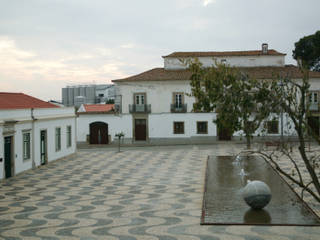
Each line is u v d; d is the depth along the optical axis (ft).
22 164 67.92
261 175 60.59
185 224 36.01
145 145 119.24
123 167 73.92
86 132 125.70
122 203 45.03
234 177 59.57
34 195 50.14
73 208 43.09
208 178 59.11
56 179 61.87
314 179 24.97
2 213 41.32
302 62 26.43
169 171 67.92
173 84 122.72
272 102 25.88
